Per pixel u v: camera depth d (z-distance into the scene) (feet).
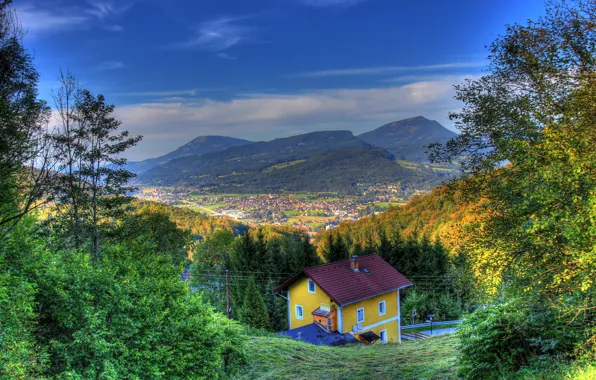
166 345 31.55
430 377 35.14
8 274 24.56
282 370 47.16
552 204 18.97
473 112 27.68
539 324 26.76
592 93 19.62
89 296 27.02
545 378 23.08
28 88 43.24
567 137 18.70
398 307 95.30
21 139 38.14
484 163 25.81
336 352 60.03
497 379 27.35
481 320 31.68
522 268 23.44
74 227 59.72
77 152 63.00
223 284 147.84
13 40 40.81
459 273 31.68
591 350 22.53
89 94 65.21
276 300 120.57
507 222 24.54
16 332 21.93
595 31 21.31
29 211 39.91
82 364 26.76
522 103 24.36
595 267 17.93
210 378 36.58
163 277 38.88
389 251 153.99
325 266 90.63
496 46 26.48
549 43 23.32
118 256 37.83
